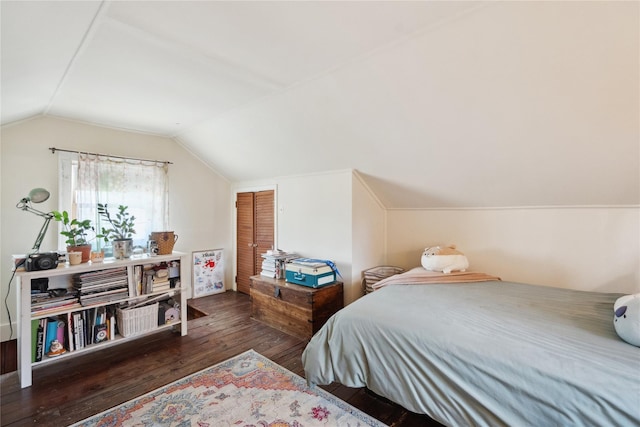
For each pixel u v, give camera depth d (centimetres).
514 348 136
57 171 313
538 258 266
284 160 346
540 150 211
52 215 261
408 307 190
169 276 296
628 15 131
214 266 446
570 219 251
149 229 375
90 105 279
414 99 209
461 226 309
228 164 412
